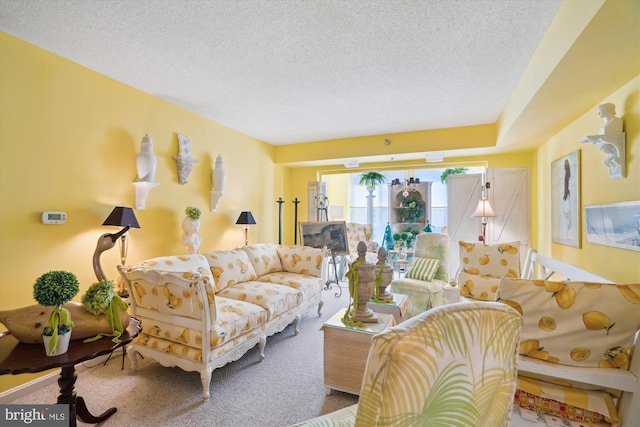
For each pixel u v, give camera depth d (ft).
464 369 2.31
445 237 14.15
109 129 9.73
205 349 7.26
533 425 4.45
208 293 7.33
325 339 7.50
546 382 4.66
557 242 11.55
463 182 16.48
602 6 4.63
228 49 8.18
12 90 7.54
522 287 4.62
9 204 7.48
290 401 7.20
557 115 9.59
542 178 13.79
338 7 6.50
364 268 7.59
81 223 8.95
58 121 8.44
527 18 6.73
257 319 9.00
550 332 4.46
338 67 9.12
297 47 8.08
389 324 7.66
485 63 8.78
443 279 13.61
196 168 13.17
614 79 7.02
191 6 6.50
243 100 11.69
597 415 4.29
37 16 6.81
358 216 28.30
